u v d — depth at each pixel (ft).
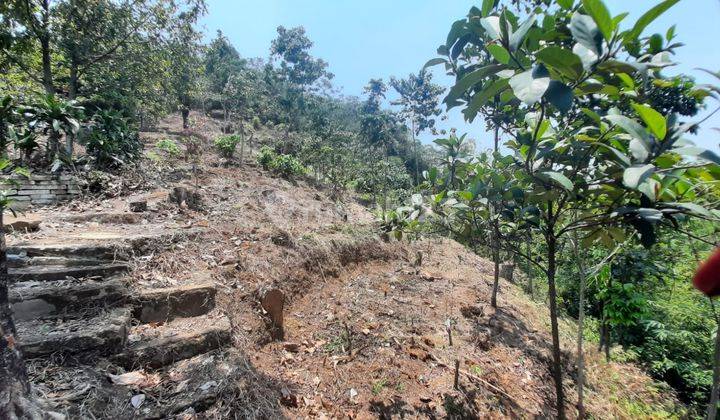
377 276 21.11
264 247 17.10
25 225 14.19
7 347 5.80
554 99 4.58
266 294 13.23
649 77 6.46
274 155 53.78
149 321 10.57
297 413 9.64
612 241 8.52
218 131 88.17
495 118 9.65
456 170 12.55
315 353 12.81
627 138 6.24
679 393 19.10
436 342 15.21
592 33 4.79
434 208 10.61
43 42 27.20
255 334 12.07
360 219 32.53
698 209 5.37
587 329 22.89
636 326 21.36
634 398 16.60
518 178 8.04
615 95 6.58
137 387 8.06
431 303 18.79
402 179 73.31
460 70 7.43
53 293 9.59
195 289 11.41
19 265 11.01
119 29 30.89
